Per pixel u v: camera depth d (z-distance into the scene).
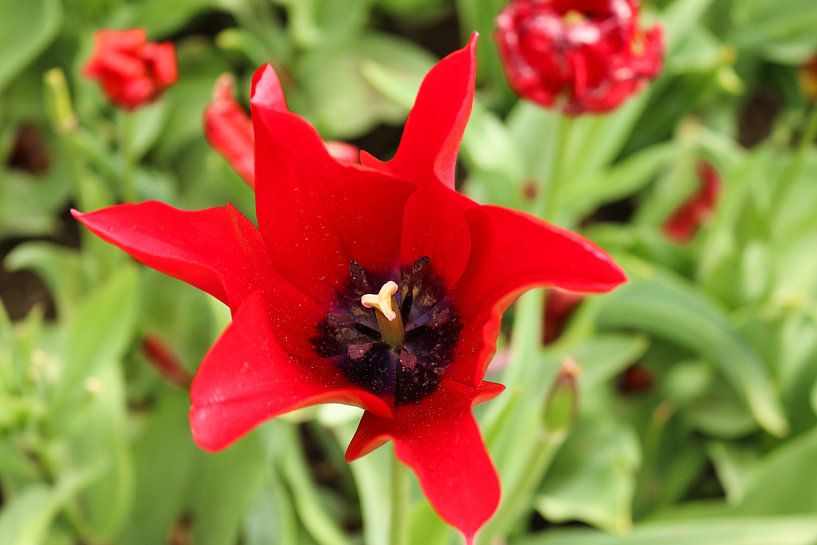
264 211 0.43
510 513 0.56
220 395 0.38
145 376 0.73
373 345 0.45
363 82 0.86
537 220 0.39
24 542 0.58
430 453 0.40
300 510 0.64
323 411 0.56
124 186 0.69
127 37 0.64
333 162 0.42
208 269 0.40
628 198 0.90
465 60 0.41
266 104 0.41
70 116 0.66
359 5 0.82
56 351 0.68
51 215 0.83
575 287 0.39
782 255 0.75
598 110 0.60
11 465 0.62
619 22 0.59
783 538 0.60
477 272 0.44
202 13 0.92
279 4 0.92
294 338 0.44
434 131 0.42
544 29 0.59
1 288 0.83
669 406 0.73
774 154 0.89
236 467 0.64
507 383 0.55
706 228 0.75
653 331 0.75
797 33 0.85
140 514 0.65
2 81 0.75
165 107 0.83
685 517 0.67
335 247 0.45
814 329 0.71
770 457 0.69
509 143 0.69
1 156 0.81
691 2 0.75
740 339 0.69
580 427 0.68
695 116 0.89
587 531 0.63
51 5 0.76
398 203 0.44
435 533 0.53
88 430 0.64
